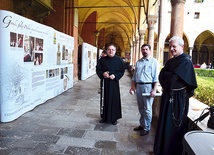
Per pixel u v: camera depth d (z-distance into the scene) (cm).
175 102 284
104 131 420
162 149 291
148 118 401
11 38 433
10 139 360
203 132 196
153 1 1187
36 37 555
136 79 406
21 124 438
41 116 500
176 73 273
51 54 675
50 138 372
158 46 845
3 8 707
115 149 341
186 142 175
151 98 399
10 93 442
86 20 2203
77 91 870
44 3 798
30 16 880
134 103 700
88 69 1419
